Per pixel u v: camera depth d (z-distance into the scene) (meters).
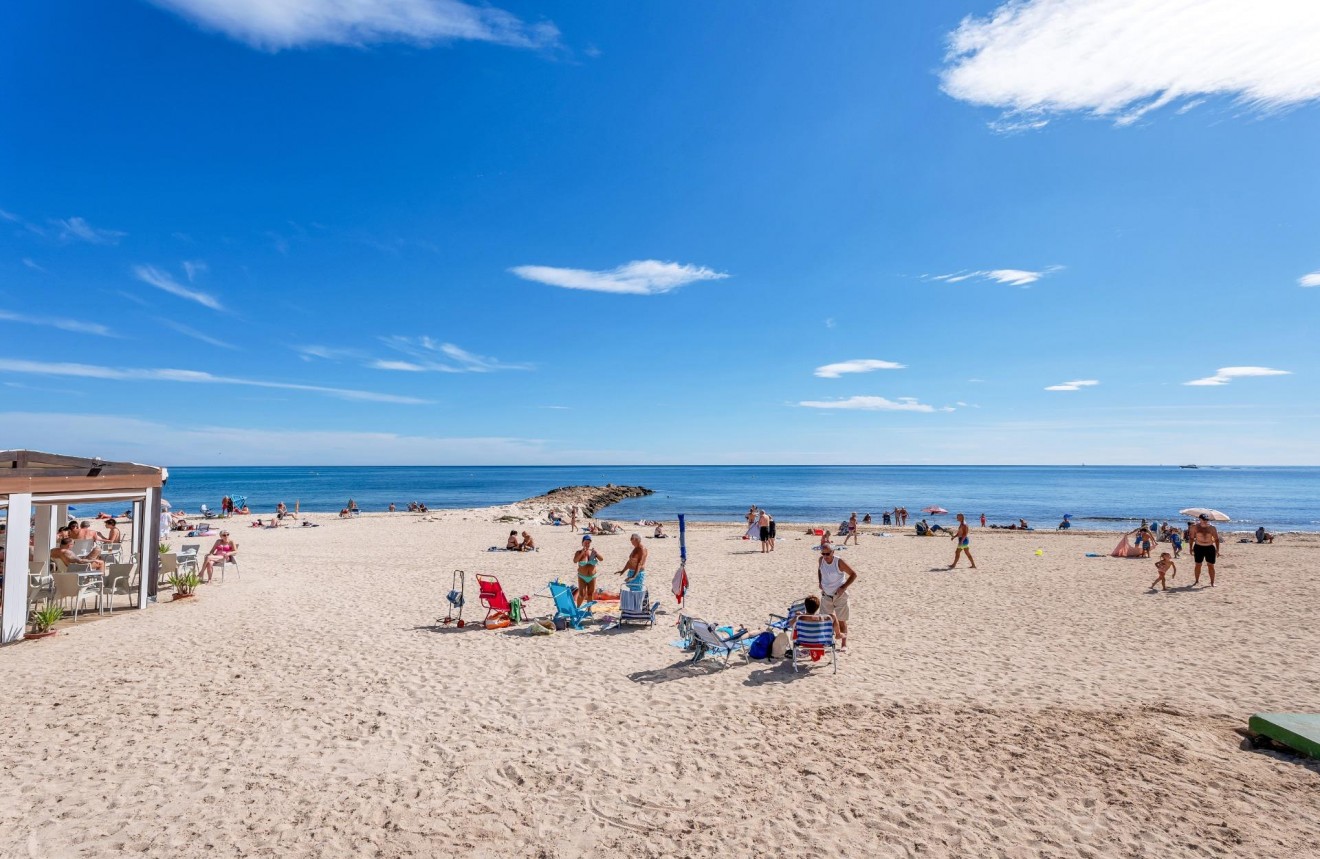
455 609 12.28
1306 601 13.33
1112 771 5.60
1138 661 9.02
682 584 11.97
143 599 12.01
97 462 11.23
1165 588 14.80
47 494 10.27
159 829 4.76
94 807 5.05
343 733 6.52
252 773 5.65
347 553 21.36
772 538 23.30
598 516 52.78
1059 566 19.06
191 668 8.55
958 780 5.47
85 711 7.03
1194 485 132.75
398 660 8.96
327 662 8.85
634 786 5.44
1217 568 18.39
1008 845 4.54
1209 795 5.18
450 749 6.15
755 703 7.33
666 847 4.56
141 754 6.00
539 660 8.97
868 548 24.20
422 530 30.17
